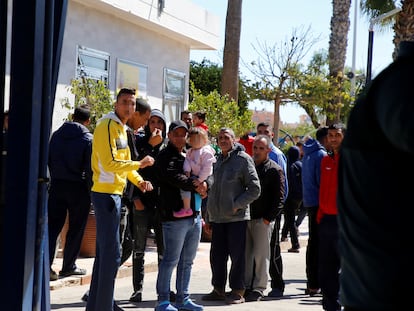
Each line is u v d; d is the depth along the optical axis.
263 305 9.16
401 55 2.59
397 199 2.46
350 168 2.59
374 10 26.25
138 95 19.09
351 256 2.56
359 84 34.00
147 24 18.75
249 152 12.71
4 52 4.13
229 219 9.18
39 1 4.07
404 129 2.39
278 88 29.17
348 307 2.60
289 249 15.59
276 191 9.48
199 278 11.39
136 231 8.85
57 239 10.05
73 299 9.09
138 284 9.02
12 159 4.14
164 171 7.80
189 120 11.73
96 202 6.92
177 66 21.27
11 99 4.12
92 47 16.86
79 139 9.77
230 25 21.14
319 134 10.45
